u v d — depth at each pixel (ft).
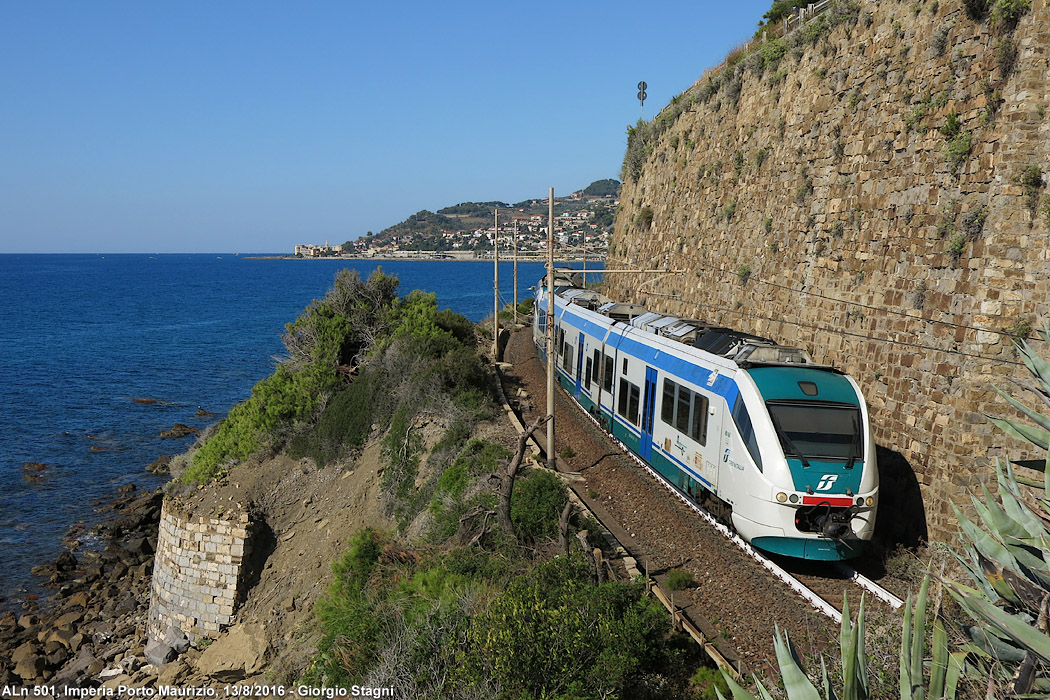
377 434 81.61
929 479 43.83
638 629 31.68
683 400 51.93
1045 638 13.93
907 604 15.97
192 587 70.44
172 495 81.41
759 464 41.32
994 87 43.04
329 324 108.06
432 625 38.24
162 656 64.90
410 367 84.99
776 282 65.41
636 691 30.32
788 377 43.86
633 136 124.06
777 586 38.86
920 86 49.26
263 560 72.38
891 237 50.16
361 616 45.19
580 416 80.38
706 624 36.24
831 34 61.36
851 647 15.61
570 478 60.64
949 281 44.27
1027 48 41.37
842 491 39.70
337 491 78.74
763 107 73.77
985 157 42.91
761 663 32.04
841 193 56.95
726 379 46.47
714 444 46.57
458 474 60.49
